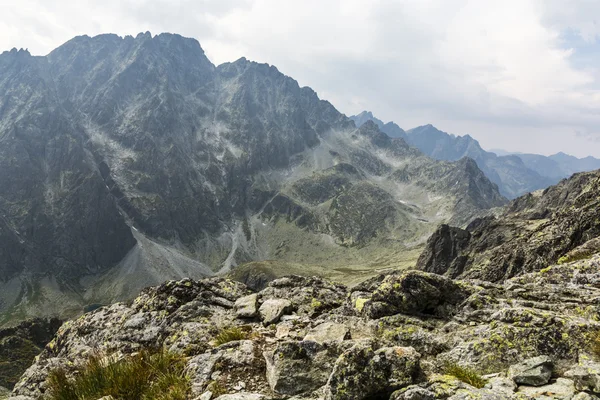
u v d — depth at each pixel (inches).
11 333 4982.8
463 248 7268.7
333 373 312.5
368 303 504.4
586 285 587.8
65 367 485.1
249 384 359.6
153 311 604.1
